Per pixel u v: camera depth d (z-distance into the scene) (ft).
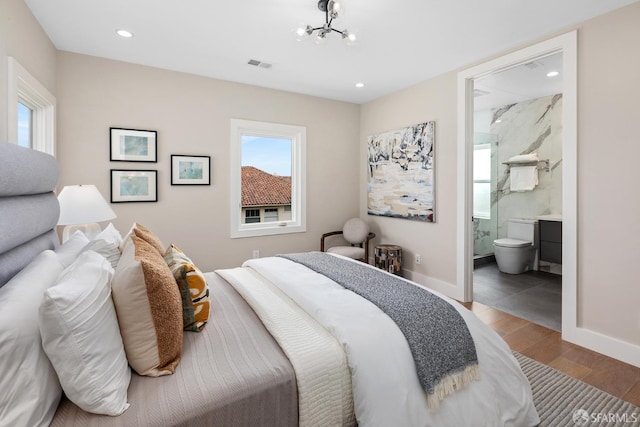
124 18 7.78
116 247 5.79
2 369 2.60
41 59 8.17
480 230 17.31
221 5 7.22
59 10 7.42
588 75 7.66
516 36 8.57
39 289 3.37
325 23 7.82
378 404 3.94
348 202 15.28
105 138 10.13
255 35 8.61
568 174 8.04
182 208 11.46
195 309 4.70
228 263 12.43
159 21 7.91
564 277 8.24
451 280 11.41
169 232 11.28
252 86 12.57
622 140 7.16
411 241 12.96
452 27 8.13
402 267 13.38
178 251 5.86
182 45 9.21
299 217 14.01
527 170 15.14
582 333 7.97
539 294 11.93
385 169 13.98
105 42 9.02
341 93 13.70
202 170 11.73
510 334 8.72
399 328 4.59
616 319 7.41
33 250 4.75
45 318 2.77
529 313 10.14
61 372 2.89
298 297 5.49
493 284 13.14
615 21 7.22
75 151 9.74
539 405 5.87
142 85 10.62
